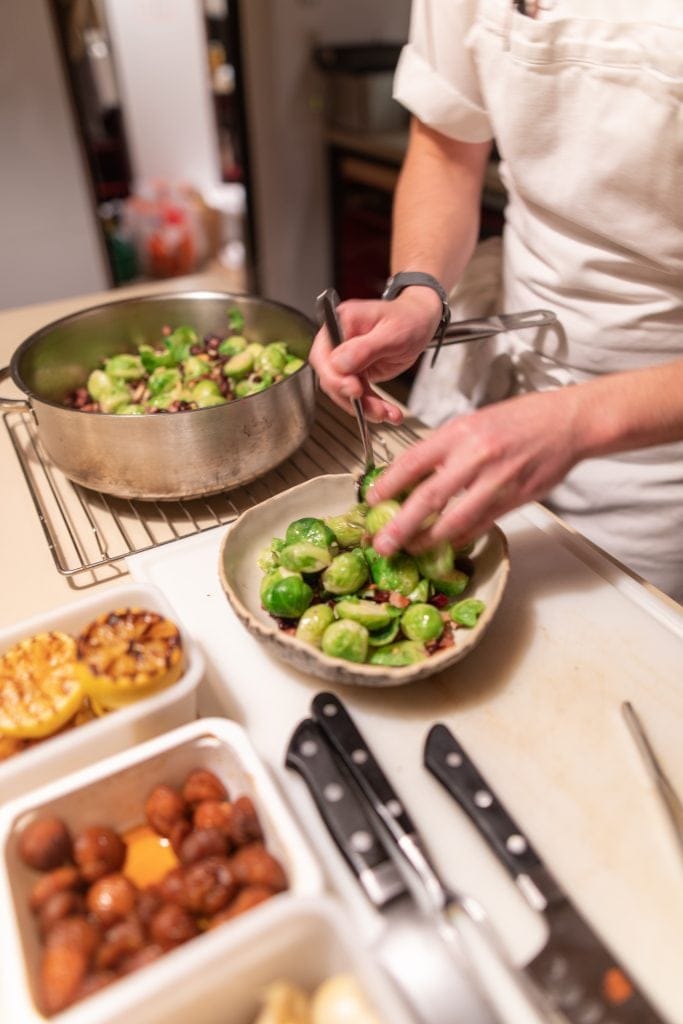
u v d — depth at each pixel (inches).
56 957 17.1
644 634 27.8
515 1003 17.8
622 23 29.5
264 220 108.7
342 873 20.5
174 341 42.0
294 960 17.3
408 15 103.3
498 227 75.9
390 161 90.8
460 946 18.3
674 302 35.8
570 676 26.2
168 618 24.7
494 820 20.9
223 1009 17.1
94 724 21.6
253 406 32.2
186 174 123.9
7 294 98.3
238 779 21.4
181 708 22.8
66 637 24.1
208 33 111.3
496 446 24.6
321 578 27.5
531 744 23.9
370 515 27.7
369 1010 16.3
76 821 20.7
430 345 37.1
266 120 101.1
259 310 42.2
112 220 115.4
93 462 32.5
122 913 18.6
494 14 33.1
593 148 32.6
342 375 31.6
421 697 25.5
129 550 32.3
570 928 18.7
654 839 21.3
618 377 26.5
